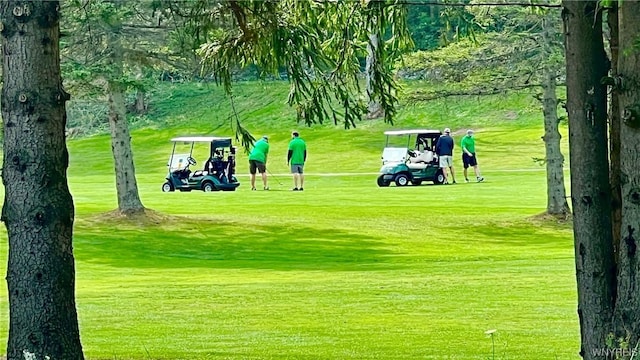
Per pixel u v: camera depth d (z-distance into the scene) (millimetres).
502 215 51438
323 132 101000
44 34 13578
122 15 38438
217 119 106125
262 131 102312
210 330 23484
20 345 13648
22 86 13531
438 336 22266
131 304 27672
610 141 12883
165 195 63219
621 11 12016
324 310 26328
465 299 27906
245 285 31641
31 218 13555
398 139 96875
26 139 13547
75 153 97500
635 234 12094
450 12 18922
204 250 42125
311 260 39094
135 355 20391
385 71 17984
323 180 76438
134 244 43062
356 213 51844
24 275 13609
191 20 17703
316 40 17625
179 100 109938
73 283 13938
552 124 49875
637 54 11969
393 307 26672
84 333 23219
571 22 12688
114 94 48125
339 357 19984
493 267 35781
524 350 20484
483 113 102188
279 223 48188
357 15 17578
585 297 12766
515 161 85188
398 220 49656
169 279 33781
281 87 111812
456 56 51375
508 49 50875
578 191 12742
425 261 38219
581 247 12773
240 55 17594
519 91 55750
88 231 45281
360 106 18234
